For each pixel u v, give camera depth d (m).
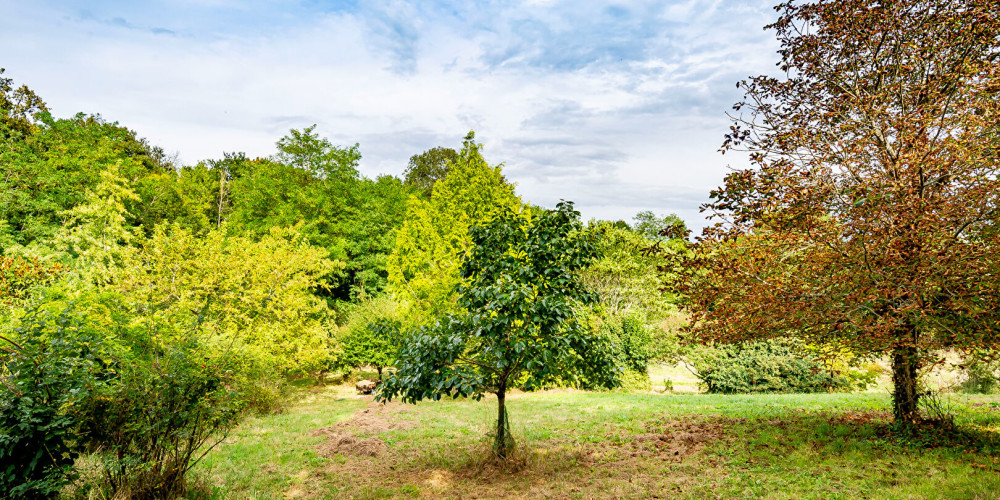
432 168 45.31
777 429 8.93
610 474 7.00
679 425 10.05
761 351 16.88
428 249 21.42
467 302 7.61
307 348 16.70
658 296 26.09
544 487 6.59
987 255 6.00
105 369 6.36
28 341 5.40
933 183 7.27
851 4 8.00
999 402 10.92
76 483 5.77
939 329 6.50
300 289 18.36
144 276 14.41
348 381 20.77
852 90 8.46
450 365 7.41
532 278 7.49
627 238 26.78
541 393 17.50
